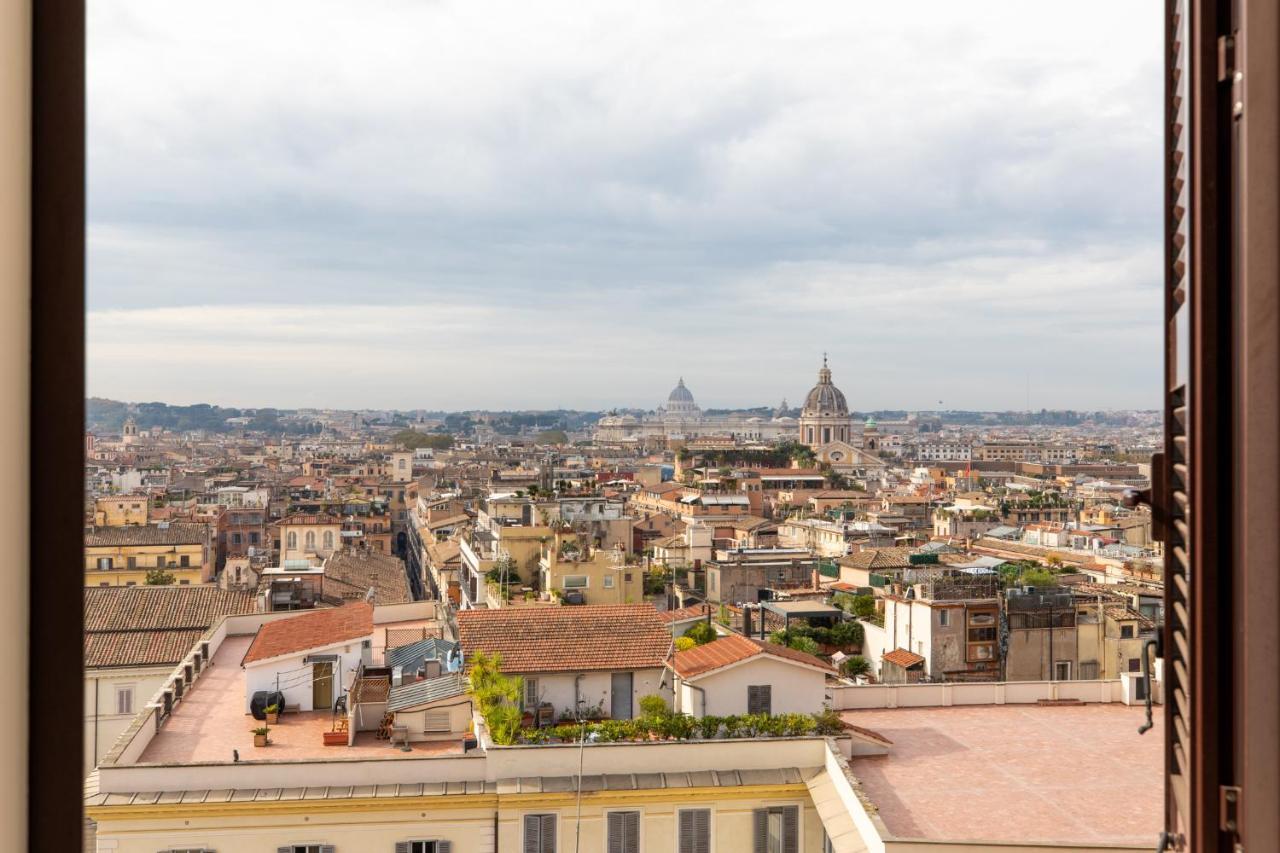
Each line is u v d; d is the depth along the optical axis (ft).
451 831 57.36
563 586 168.55
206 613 134.21
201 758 66.74
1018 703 77.92
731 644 75.05
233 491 379.96
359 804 56.90
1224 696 10.32
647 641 78.28
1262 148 9.48
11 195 9.21
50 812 9.55
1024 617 127.65
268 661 77.61
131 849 55.31
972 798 57.72
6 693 9.16
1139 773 61.16
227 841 55.83
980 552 273.75
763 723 64.44
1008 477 637.71
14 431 9.27
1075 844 46.91
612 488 494.59
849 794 55.11
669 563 233.35
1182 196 11.90
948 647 127.65
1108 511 335.88
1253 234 9.52
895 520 368.48
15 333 9.27
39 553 9.55
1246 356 9.55
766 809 59.52
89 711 118.83
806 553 238.89
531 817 57.67
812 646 140.77
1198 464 10.41
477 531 236.63
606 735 63.77
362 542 336.08
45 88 9.62
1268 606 9.42
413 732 71.00
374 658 97.55
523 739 63.16
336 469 579.89
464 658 76.89
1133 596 135.54
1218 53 10.32
